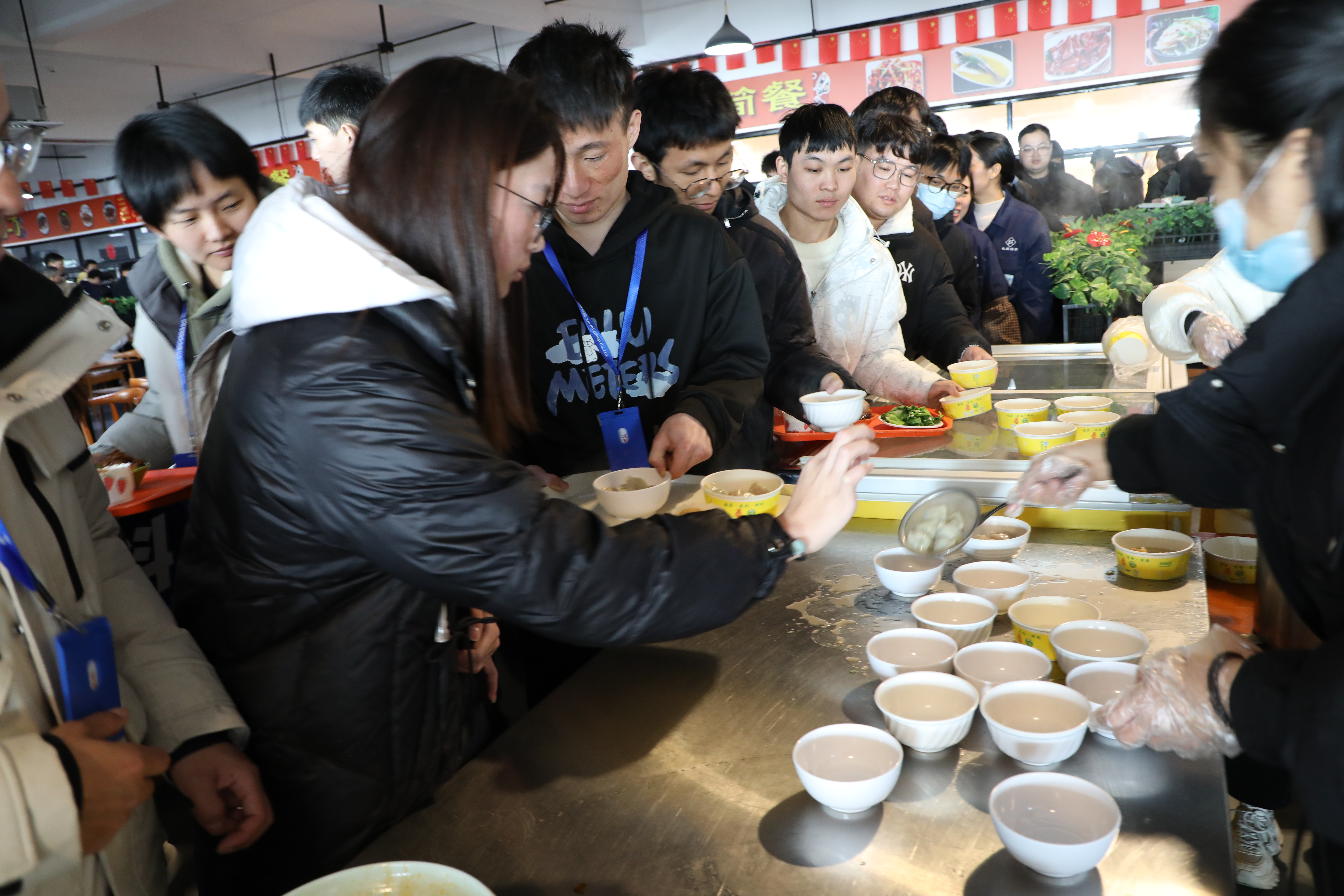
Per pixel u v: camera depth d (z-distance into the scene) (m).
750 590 0.91
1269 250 0.75
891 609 1.25
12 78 7.93
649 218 1.83
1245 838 1.54
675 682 1.10
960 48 7.29
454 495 0.81
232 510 0.94
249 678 0.99
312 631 0.97
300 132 10.12
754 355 1.93
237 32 8.34
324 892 0.74
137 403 5.07
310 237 0.83
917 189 3.17
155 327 2.30
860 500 1.56
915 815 0.84
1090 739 0.94
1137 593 1.23
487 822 0.87
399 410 0.81
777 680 1.09
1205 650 0.86
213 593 0.99
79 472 1.09
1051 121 7.12
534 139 0.89
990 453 1.63
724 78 8.29
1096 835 0.78
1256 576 1.57
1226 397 0.81
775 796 0.88
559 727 1.02
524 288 1.07
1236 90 0.69
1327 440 0.71
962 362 2.36
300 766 1.00
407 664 1.01
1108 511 1.43
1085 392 1.93
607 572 0.84
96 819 0.73
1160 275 4.28
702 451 1.66
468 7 7.02
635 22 8.47
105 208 12.44
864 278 2.43
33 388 0.86
